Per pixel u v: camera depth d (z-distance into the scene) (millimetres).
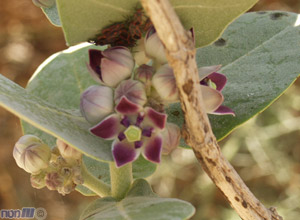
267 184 954
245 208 283
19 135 876
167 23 243
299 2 953
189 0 273
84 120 287
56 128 271
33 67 938
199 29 284
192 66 251
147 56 282
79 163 317
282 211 910
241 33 352
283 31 348
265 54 343
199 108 260
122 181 309
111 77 279
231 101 326
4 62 934
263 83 332
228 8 278
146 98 276
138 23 277
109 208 291
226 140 938
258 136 915
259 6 957
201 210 926
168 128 281
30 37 941
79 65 385
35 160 310
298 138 951
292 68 334
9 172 826
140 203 283
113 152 272
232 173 278
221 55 349
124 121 273
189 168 956
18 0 907
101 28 280
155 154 275
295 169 934
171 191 955
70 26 277
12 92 280
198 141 268
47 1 344
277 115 923
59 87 382
